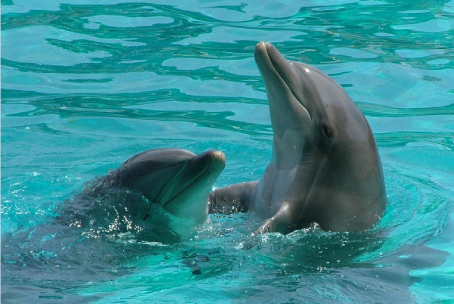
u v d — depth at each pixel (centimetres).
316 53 2427
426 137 1936
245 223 1474
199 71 2350
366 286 1216
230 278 1237
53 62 2419
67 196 1628
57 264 1283
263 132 1995
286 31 2633
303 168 1434
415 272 1271
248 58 2425
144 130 1998
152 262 1298
